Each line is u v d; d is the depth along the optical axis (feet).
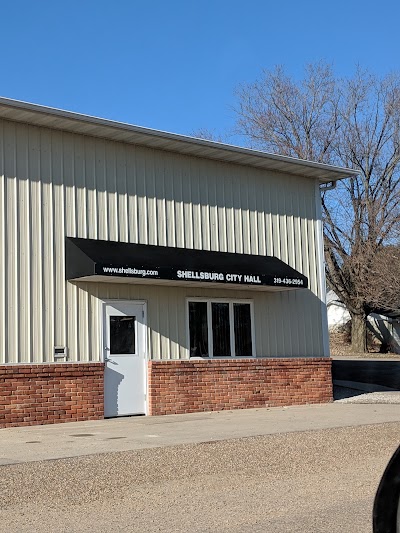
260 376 56.85
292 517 22.31
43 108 44.88
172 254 52.01
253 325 57.98
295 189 63.10
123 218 50.98
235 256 56.80
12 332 44.37
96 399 47.55
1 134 45.50
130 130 49.14
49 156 47.65
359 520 21.89
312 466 30.71
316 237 63.98
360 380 79.20
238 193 58.75
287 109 137.59
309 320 61.98
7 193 45.27
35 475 28.09
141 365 50.67
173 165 54.75
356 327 139.33
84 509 23.44
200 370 53.42
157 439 37.73
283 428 42.22
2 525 21.48
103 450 33.94
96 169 50.03
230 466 30.42
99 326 48.57
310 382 59.93
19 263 45.24
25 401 44.27
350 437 38.37
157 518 22.30
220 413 51.83
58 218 47.50
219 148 54.34
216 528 21.08
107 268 45.80
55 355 46.11
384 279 119.44
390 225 124.36
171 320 52.80
